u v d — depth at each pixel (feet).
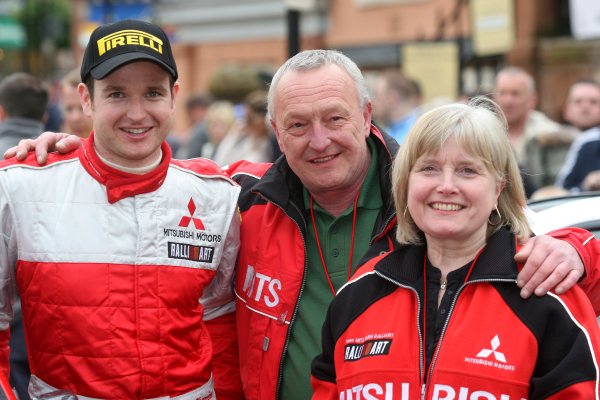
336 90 10.85
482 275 9.21
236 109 35.91
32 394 10.73
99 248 10.33
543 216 11.51
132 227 10.45
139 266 10.41
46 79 61.52
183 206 10.85
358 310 9.79
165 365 10.39
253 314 11.59
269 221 11.71
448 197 9.29
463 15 43.47
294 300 11.34
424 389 9.16
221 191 11.30
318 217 11.56
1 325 10.82
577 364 8.66
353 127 11.00
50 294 10.26
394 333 9.44
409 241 9.91
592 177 19.33
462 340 9.05
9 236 10.42
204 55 60.13
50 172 10.54
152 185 10.57
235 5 57.26
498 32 28.14
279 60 55.16
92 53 10.41
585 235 9.80
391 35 48.14
